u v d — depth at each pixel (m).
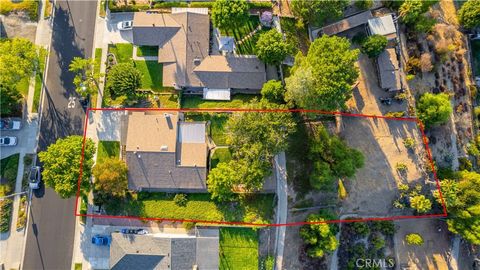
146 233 62.19
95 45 67.75
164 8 67.75
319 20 63.16
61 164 57.28
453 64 71.94
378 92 67.56
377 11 68.06
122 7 67.25
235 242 62.00
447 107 64.69
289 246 64.19
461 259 72.62
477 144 72.50
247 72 63.31
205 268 58.81
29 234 63.50
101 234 63.16
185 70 63.25
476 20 70.19
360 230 66.31
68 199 64.44
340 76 56.66
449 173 68.88
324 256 66.31
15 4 68.94
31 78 67.00
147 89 65.19
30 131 66.00
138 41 64.56
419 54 68.69
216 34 66.56
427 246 71.12
